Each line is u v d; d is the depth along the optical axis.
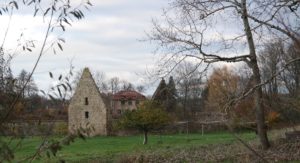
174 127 60.00
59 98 6.01
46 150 5.73
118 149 44.59
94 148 47.84
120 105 78.69
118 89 112.69
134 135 77.12
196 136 55.19
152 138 63.09
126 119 56.66
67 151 42.81
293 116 9.88
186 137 54.81
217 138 49.03
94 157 35.06
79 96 84.44
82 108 83.94
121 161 31.98
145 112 54.91
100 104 82.94
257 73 13.89
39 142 5.83
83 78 85.00
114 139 66.25
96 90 84.19
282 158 21.47
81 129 5.88
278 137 30.34
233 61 26.03
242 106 12.55
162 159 30.56
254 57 22.83
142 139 64.31
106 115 82.12
